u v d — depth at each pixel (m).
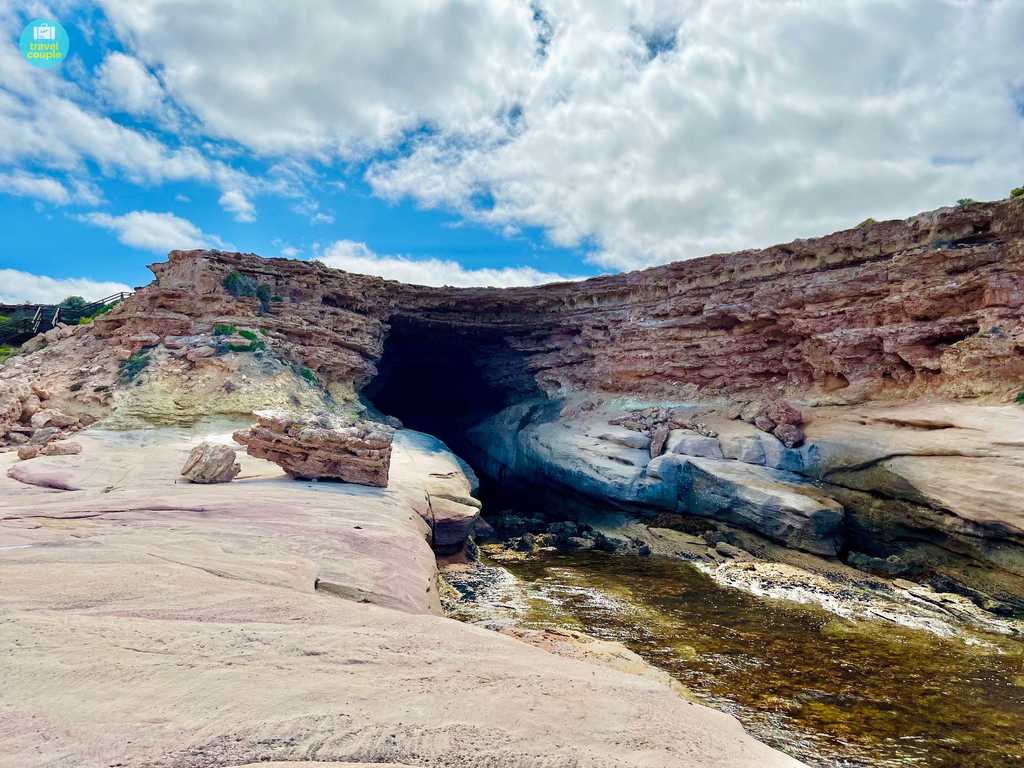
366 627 7.48
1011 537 15.70
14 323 43.56
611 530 26.27
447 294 40.78
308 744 4.55
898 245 25.59
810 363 27.56
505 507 34.72
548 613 14.50
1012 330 20.14
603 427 32.03
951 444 18.41
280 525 12.14
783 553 20.59
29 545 9.20
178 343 28.86
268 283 34.16
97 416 24.08
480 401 50.84
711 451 25.88
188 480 16.19
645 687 7.18
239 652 6.09
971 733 9.16
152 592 7.61
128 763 4.03
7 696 4.68
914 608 15.62
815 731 9.11
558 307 41.34
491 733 5.05
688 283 34.44
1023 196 22.16
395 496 17.08
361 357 37.16
